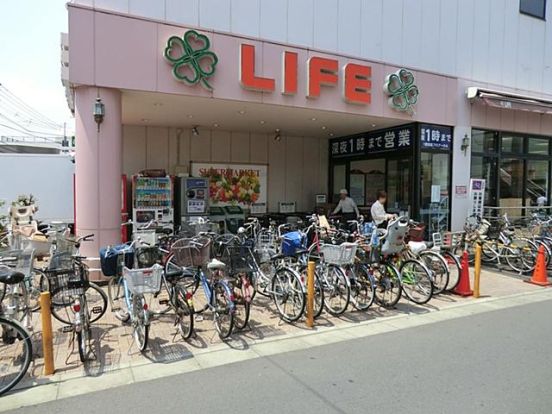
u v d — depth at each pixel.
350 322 5.14
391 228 5.63
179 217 9.84
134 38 6.64
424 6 9.95
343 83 8.59
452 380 3.49
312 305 4.97
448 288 6.61
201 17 7.28
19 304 4.48
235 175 11.82
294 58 7.91
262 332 4.76
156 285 4.00
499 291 6.84
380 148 11.05
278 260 5.98
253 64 7.50
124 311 5.15
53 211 11.07
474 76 10.79
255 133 12.01
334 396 3.22
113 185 6.72
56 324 5.02
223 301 4.59
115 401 3.18
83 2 6.35
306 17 8.37
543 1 12.14
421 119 9.80
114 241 6.77
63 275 4.49
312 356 4.04
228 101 7.60
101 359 3.98
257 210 12.16
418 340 4.49
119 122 6.77
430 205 10.21
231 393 3.29
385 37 9.38
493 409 3.01
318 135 12.36
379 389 3.33
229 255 5.08
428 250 6.62
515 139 11.91
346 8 8.85
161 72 6.86
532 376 3.56
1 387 3.40
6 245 6.49
